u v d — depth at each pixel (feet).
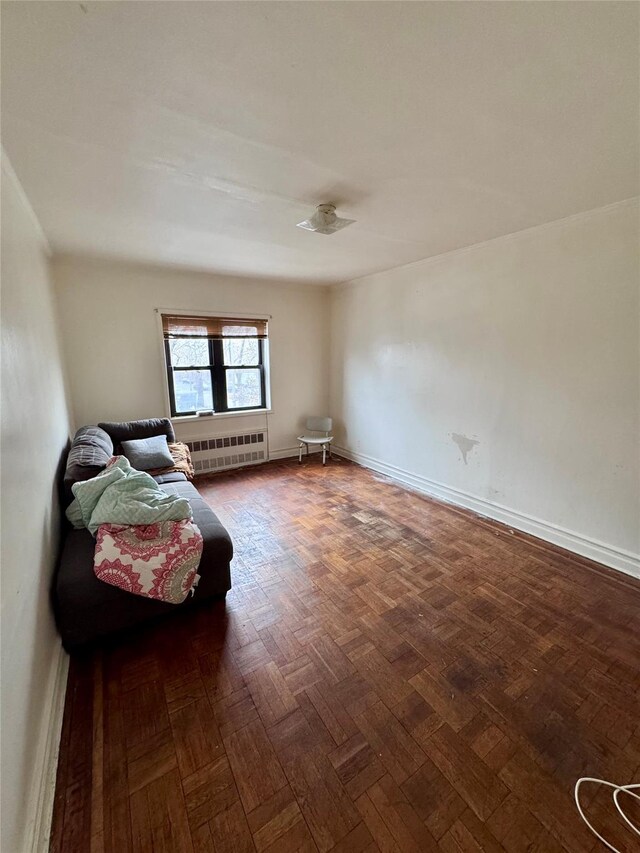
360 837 3.71
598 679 5.49
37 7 3.13
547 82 4.11
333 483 13.85
